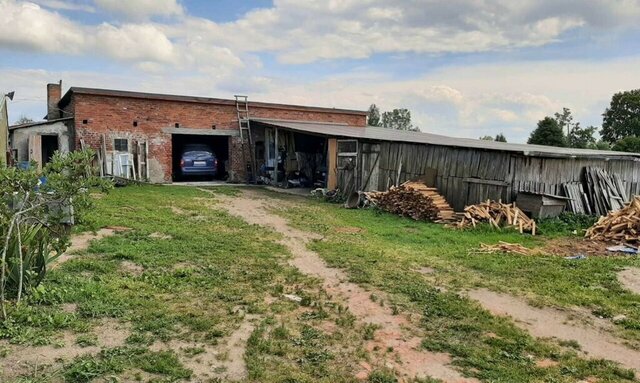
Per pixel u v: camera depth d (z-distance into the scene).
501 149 12.79
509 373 4.21
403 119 81.00
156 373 3.88
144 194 16.22
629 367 4.46
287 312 5.53
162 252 7.96
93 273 6.53
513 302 6.25
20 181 5.16
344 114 26.48
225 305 5.60
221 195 17.34
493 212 12.42
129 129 20.53
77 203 5.71
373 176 17.00
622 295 6.57
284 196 18.14
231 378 3.88
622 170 15.92
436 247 9.67
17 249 5.32
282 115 24.52
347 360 4.35
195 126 22.05
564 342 4.98
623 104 55.25
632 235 10.51
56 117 22.94
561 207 12.66
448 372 4.21
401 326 5.27
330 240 10.01
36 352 4.08
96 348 4.24
